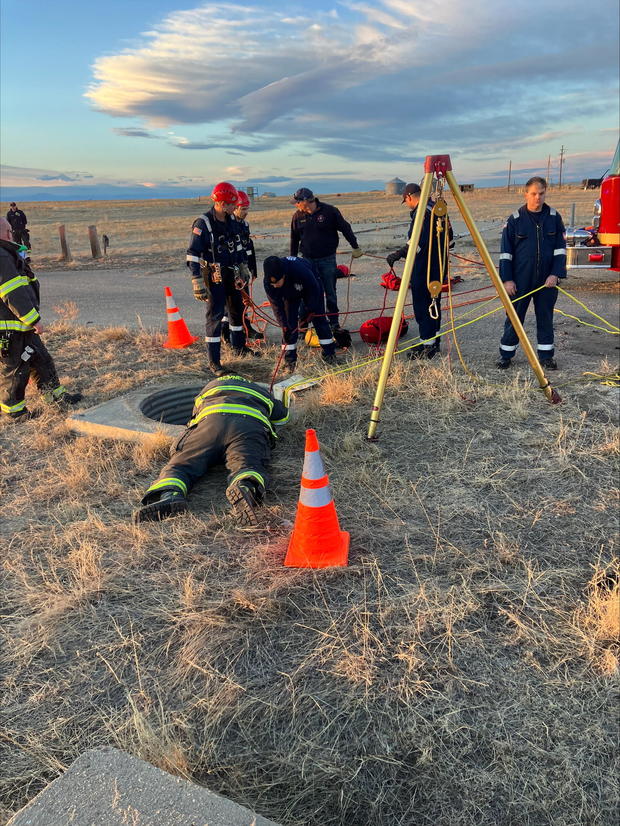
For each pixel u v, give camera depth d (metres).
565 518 3.41
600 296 10.25
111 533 3.51
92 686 2.43
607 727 2.11
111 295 13.08
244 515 3.44
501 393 5.29
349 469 4.13
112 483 4.16
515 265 5.87
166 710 2.28
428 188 4.42
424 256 6.38
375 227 25.50
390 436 4.68
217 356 6.68
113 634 2.71
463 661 2.43
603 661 2.39
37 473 4.45
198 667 2.44
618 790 1.90
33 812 1.67
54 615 2.83
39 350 5.68
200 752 2.09
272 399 4.41
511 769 1.98
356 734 2.14
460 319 8.86
